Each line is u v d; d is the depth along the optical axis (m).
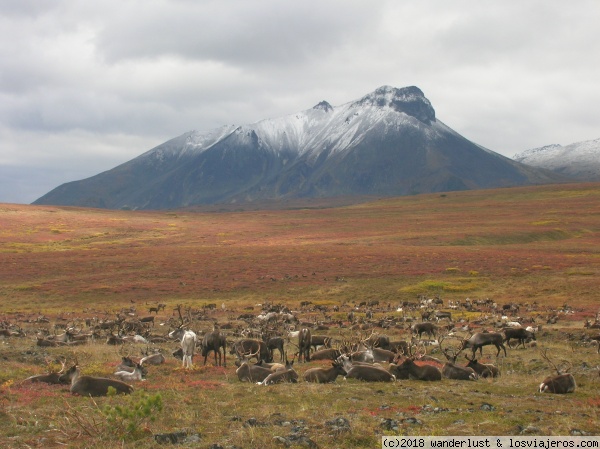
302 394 15.50
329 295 59.50
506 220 142.75
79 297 58.44
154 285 64.25
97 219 151.12
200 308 52.59
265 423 12.16
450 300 54.69
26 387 16.00
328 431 11.50
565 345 28.95
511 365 22.67
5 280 66.19
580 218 142.62
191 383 17.48
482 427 11.88
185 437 11.17
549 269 68.75
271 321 42.59
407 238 109.00
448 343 30.78
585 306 48.34
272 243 109.69
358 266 74.06
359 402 14.43
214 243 111.69
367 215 173.75
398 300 56.91
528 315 44.47
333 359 23.42
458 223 137.75
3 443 10.72
